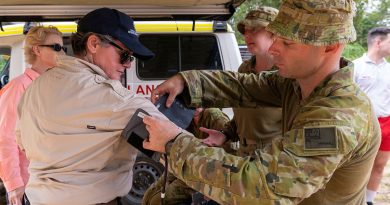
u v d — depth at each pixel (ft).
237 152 7.55
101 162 5.00
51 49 8.34
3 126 7.95
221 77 5.97
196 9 8.12
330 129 3.80
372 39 13.23
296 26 4.02
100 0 7.51
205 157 3.92
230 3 7.89
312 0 3.95
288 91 5.36
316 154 3.76
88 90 4.89
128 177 5.40
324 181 3.88
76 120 4.87
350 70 4.26
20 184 8.02
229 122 7.77
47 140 5.01
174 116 5.63
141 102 4.93
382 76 12.97
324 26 3.97
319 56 4.16
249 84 5.98
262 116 7.36
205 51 13.97
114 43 5.10
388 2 54.49
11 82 8.30
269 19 7.75
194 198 5.94
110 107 4.79
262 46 7.81
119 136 4.91
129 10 8.05
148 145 4.39
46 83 5.19
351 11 4.05
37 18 8.77
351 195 4.60
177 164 4.06
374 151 4.35
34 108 5.19
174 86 5.69
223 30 13.93
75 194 4.99
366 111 4.08
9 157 7.95
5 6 7.73
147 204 7.11
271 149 3.90
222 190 3.84
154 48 13.79
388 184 18.13
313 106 4.08
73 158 4.98
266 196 3.73
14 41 13.24
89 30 5.07
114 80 5.05
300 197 3.80
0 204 13.48
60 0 7.44
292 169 3.73
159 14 8.15
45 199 5.13
